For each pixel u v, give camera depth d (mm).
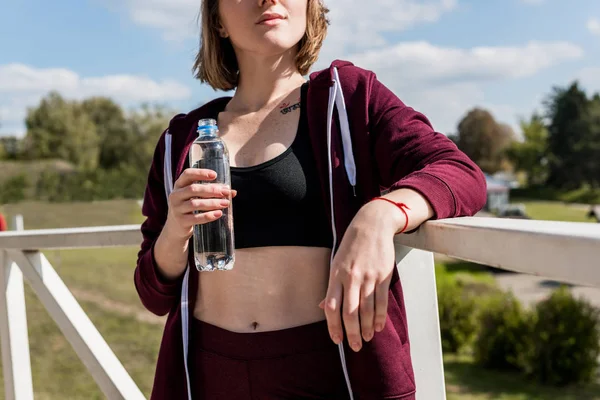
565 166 49844
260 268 1145
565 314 9320
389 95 1169
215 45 1407
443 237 879
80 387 7148
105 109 54281
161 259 1194
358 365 1059
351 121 1145
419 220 896
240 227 1145
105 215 29250
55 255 16422
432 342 1292
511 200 47719
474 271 17500
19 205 33062
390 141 1088
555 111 51031
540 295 15461
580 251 616
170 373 1219
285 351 1112
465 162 994
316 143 1143
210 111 1347
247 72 1293
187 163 1291
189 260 1225
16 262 2059
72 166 49250
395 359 1048
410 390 1061
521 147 53125
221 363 1162
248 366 1132
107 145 52062
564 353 9086
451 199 919
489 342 9891
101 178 38062
